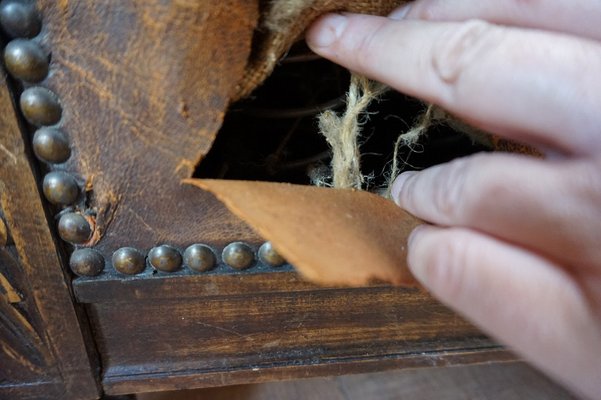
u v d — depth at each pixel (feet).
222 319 0.80
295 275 0.74
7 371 0.81
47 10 0.58
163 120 0.63
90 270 0.71
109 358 0.82
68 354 0.79
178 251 0.71
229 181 0.60
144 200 0.68
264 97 0.99
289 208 0.57
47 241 0.69
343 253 0.54
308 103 0.98
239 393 1.20
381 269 0.55
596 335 0.54
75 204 0.68
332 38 0.61
